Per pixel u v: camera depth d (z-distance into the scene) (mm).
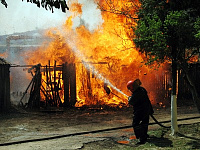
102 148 7766
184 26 7934
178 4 8914
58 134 9500
